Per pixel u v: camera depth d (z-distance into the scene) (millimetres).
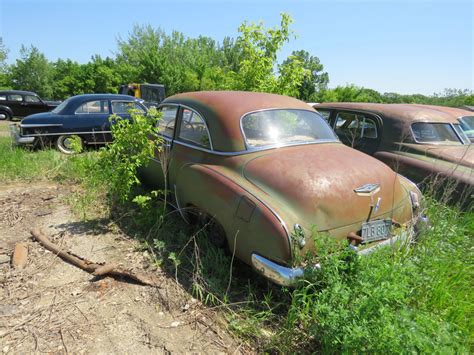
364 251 2984
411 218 3600
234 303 2854
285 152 3385
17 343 2453
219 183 3240
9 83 46469
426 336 2045
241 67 6945
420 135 5387
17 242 3932
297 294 2615
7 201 5160
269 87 6719
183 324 2699
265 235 2734
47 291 3076
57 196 5398
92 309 2846
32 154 7727
